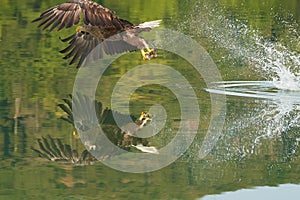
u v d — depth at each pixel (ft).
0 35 71.67
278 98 50.06
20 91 49.98
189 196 33.24
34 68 57.11
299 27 79.82
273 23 82.12
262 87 53.16
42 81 52.85
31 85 51.60
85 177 35.27
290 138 41.60
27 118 43.93
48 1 93.86
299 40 73.15
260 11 90.58
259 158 38.75
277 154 39.01
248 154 39.34
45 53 63.16
